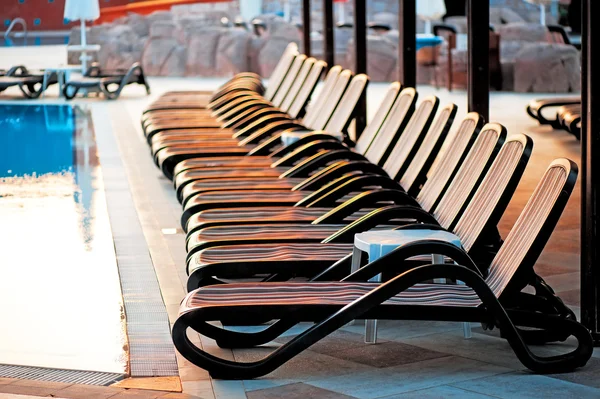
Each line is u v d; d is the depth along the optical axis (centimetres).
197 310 441
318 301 449
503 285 456
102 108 1958
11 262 715
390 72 2416
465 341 509
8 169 1194
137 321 564
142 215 891
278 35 2652
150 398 432
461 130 623
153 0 3981
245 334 498
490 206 512
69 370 481
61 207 935
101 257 727
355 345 505
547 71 1981
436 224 556
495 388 433
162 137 1093
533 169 1080
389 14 2823
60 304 605
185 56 2833
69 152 1343
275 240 579
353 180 674
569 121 1262
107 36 2992
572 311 527
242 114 1170
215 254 548
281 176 800
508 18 2633
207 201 710
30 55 3397
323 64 1177
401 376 453
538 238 447
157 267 693
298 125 1002
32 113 1880
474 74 727
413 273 431
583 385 435
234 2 3506
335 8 2878
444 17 2597
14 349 518
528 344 502
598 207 483
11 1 4378
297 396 429
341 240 565
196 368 473
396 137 757
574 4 2420
